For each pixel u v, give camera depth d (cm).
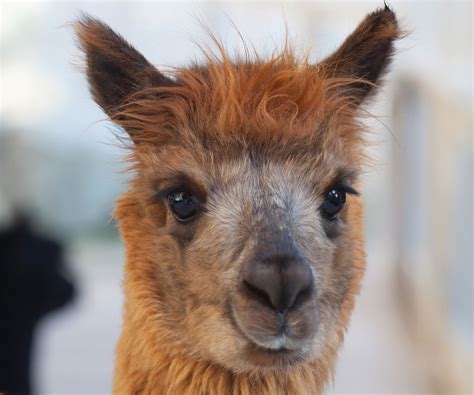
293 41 583
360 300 1427
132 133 409
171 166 377
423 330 1127
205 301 366
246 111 378
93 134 1299
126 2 1102
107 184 1366
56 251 712
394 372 988
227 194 367
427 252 1152
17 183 741
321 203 382
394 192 1548
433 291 1060
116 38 399
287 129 372
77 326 1122
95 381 902
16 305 687
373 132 441
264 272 329
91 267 1358
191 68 423
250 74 398
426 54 1130
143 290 393
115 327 1115
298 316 331
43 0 1348
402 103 1335
